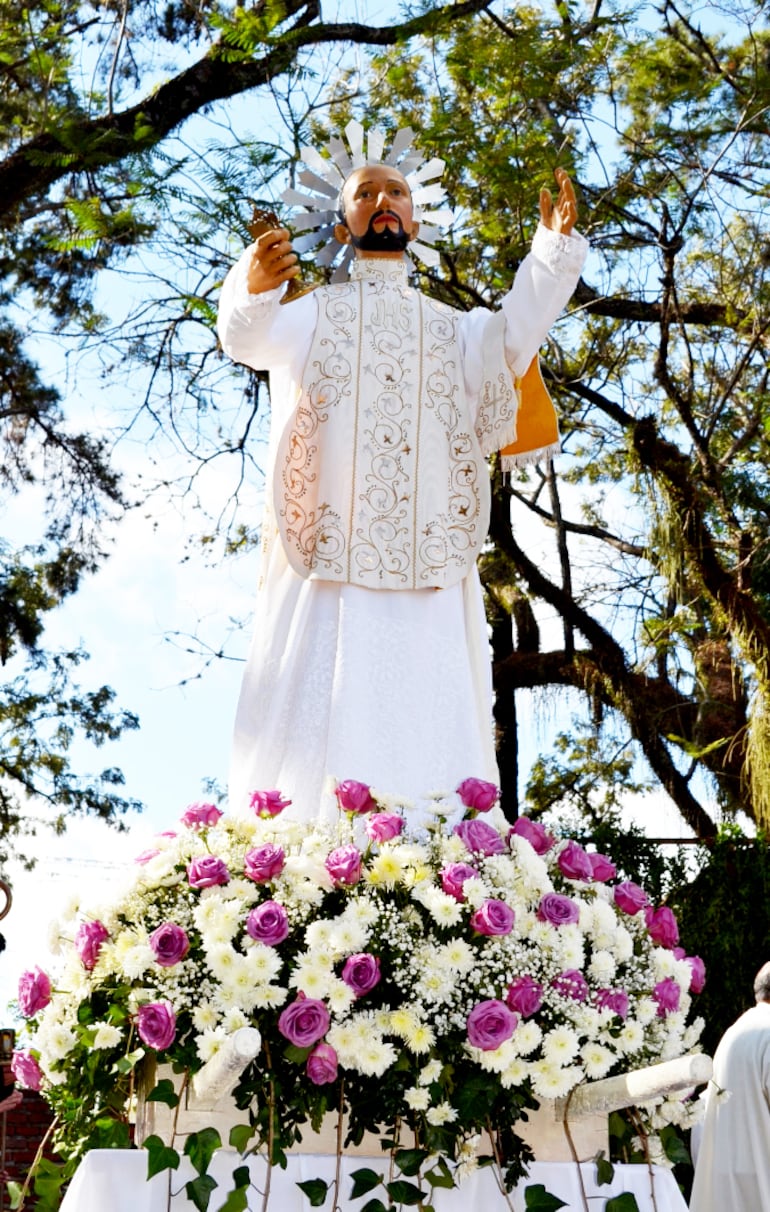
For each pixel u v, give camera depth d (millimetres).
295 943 4328
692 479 12555
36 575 15945
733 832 9539
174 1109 4266
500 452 5738
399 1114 4172
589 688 14242
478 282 13117
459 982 4312
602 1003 4488
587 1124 4492
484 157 11742
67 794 15719
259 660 5406
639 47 12742
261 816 4738
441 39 12141
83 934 4441
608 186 12906
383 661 5246
